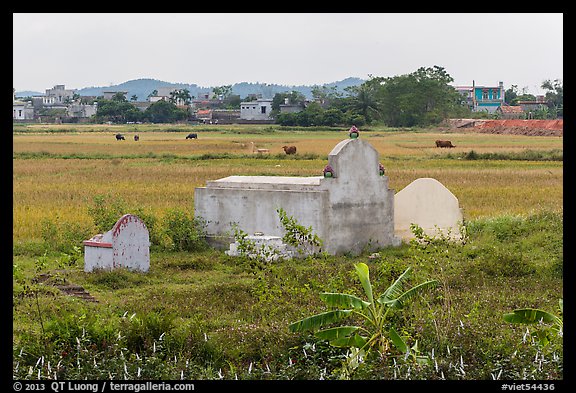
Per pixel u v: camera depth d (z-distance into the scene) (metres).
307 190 24.44
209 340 13.43
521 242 25.16
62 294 18.38
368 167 25.22
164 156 67.06
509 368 12.04
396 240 26.00
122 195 38.16
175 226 25.16
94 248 21.09
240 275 21.28
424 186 26.59
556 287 18.88
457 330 13.52
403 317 13.82
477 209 34.34
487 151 71.19
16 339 13.57
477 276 19.50
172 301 17.69
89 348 12.80
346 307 13.56
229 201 25.59
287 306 15.78
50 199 36.41
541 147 79.69
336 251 24.39
